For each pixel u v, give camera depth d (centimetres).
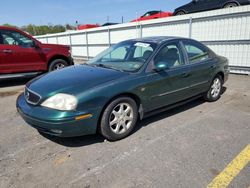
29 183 265
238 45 850
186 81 446
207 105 519
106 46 1459
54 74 397
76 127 313
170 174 272
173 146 336
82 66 435
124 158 308
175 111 481
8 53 734
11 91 713
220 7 1137
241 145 335
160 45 418
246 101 545
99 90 324
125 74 364
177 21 1018
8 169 292
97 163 299
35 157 318
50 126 308
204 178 263
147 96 381
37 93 329
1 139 376
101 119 336
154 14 1691
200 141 349
